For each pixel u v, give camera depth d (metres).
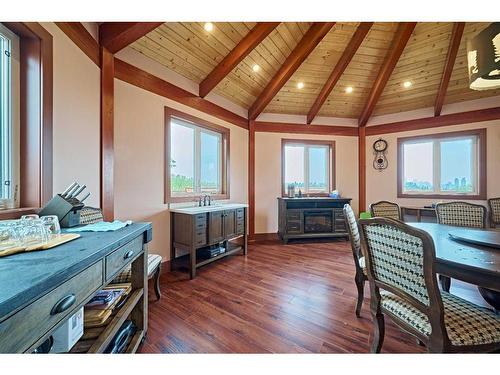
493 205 3.93
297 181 5.31
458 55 3.78
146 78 2.92
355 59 4.09
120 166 2.62
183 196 3.51
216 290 2.54
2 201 1.39
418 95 4.57
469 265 1.17
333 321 1.93
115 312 1.37
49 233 1.13
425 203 4.74
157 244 3.03
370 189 5.28
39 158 1.53
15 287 0.59
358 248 2.04
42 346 0.97
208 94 3.93
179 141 3.56
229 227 3.61
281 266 3.31
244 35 3.25
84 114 2.05
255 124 4.93
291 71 3.98
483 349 1.07
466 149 4.47
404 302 1.33
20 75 1.52
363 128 5.30
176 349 1.59
